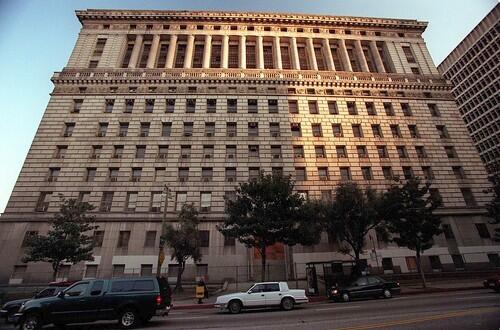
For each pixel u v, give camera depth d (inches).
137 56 1798.7
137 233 1261.1
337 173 1444.4
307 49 1967.3
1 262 1182.9
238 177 1395.2
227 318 514.6
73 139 1441.9
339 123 1578.5
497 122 2738.7
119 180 1362.0
